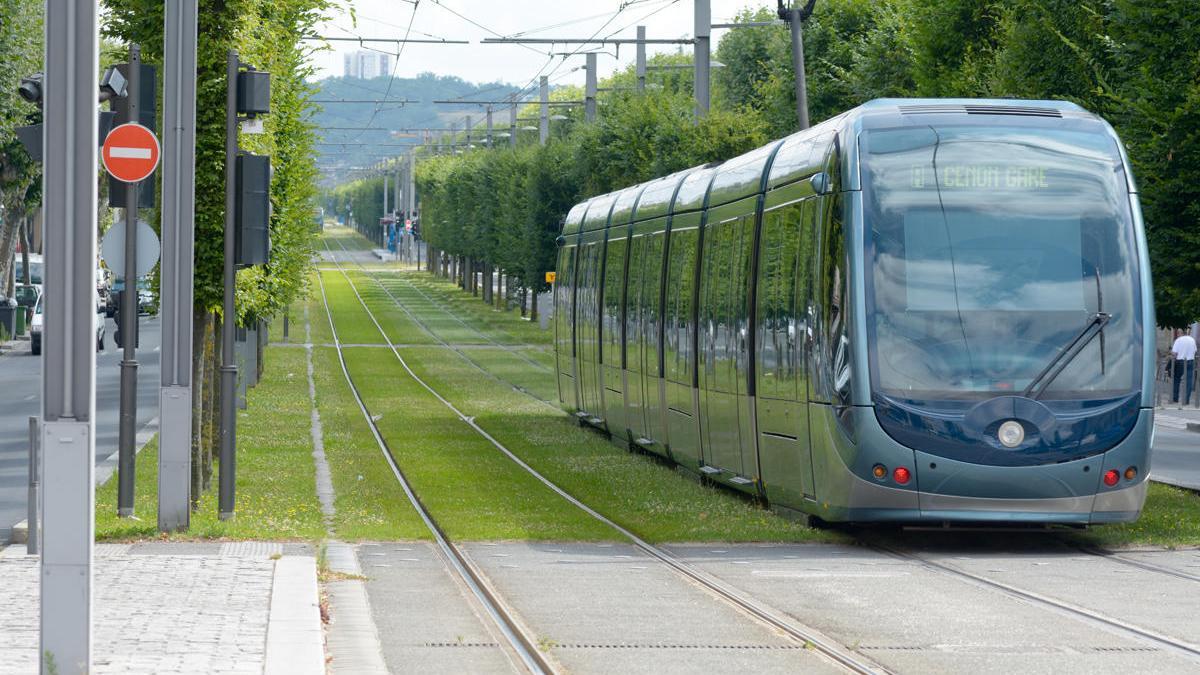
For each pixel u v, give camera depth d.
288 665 17.45
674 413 45.94
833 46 86.06
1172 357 80.19
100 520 33.22
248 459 50.28
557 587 25.53
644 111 99.19
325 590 24.86
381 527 33.94
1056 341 30.16
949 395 29.88
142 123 31.98
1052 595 24.42
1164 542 31.09
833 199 31.59
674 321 45.94
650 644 20.33
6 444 53.38
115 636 19.20
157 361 101.62
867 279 30.44
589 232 62.00
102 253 34.12
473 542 31.73
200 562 26.25
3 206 118.38
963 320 30.17
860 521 30.55
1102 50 47.44
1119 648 19.86
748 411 37.53
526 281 146.50
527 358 116.69
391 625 21.81
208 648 18.45
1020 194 30.84
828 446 31.11
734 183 40.53
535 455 52.72
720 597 24.53
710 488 42.28
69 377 15.24
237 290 38.66
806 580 26.34
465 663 19.08
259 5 41.69
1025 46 49.75
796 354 33.53
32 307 124.56
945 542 31.77
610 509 37.72
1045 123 31.59
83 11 14.89
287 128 59.72
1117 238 30.77
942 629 21.36
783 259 34.94
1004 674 18.20
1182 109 36.50
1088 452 29.80
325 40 60.03
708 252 42.31
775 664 18.94
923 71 62.00
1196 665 18.69
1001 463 29.64
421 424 65.81
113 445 55.41
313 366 106.12
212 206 38.06
